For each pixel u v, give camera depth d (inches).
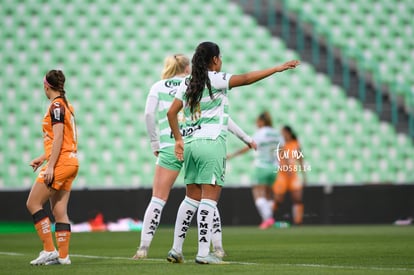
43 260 973.8
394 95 3255.4
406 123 3206.2
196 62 927.0
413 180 3105.3
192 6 3262.8
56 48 3117.6
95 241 1715.1
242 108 3097.9
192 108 922.7
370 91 3245.6
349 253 1176.2
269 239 1678.2
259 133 2517.2
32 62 3083.2
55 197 996.6
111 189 2469.2
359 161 3097.9
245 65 3216.0
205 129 920.9
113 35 3164.4
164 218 2491.4
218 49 937.5
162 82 1096.2
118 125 2997.0
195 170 937.5
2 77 3036.4
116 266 914.1
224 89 921.5
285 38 3282.5
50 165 962.1
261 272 810.8
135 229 2470.5
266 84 3137.3
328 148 3093.0
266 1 3329.2
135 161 2942.9
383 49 3336.6
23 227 2438.5
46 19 3149.6
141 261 1016.9
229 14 3277.6
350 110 3161.9
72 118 999.6
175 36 3203.7
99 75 3090.6
